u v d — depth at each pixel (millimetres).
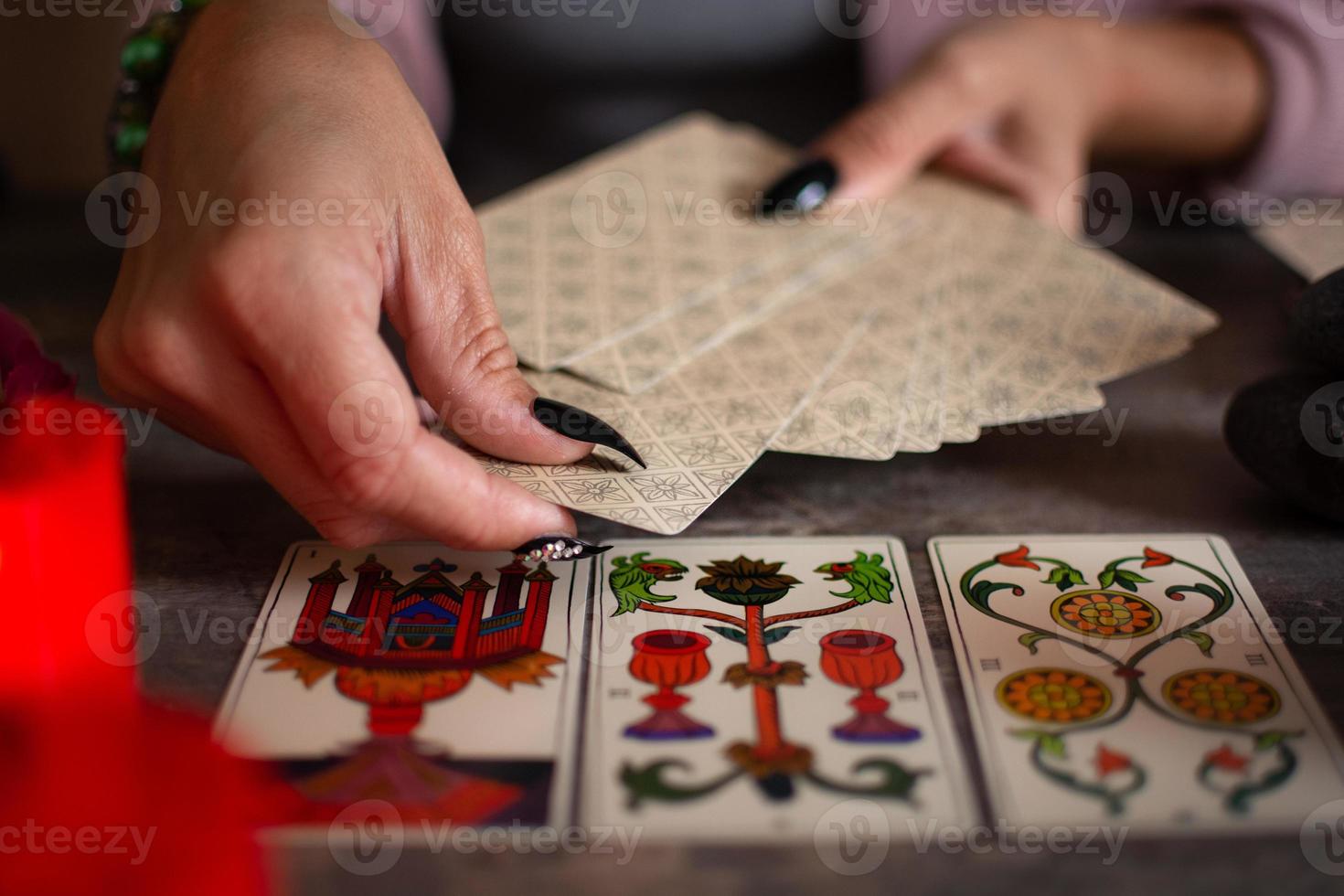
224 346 446
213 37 500
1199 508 498
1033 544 484
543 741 426
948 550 481
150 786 410
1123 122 684
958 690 439
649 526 455
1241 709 435
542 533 455
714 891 397
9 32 646
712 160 641
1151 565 477
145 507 495
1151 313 563
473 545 454
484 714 432
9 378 453
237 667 442
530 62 774
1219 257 628
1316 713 435
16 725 418
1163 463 516
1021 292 569
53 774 410
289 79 477
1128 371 535
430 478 441
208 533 485
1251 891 398
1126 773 420
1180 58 679
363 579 470
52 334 562
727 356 526
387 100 481
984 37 659
